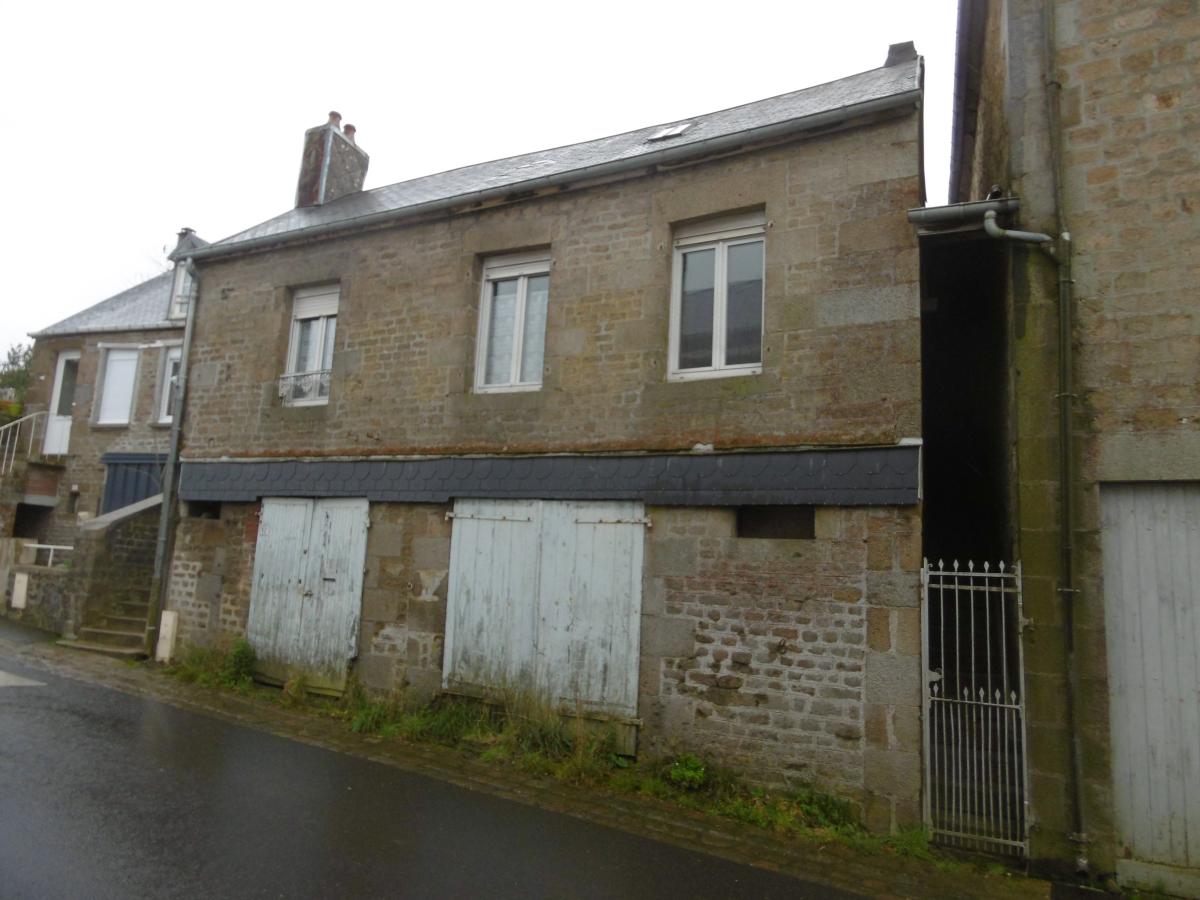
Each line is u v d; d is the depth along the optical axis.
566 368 7.50
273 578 9.13
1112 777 5.04
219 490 9.74
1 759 5.78
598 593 6.99
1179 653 5.03
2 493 14.91
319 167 12.04
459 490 7.89
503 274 8.34
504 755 6.79
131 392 15.99
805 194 6.57
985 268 6.84
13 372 26.06
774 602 6.19
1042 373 5.52
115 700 7.99
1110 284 5.41
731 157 6.95
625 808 5.85
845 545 5.98
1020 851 5.19
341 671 8.40
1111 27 5.64
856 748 5.71
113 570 11.35
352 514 8.66
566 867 4.70
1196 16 5.41
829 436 6.16
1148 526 5.20
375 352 8.84
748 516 6.82
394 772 6.37
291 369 9.77
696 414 6.74
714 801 5.96
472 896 4.21
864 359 6.12
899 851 5.29
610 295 7.40
